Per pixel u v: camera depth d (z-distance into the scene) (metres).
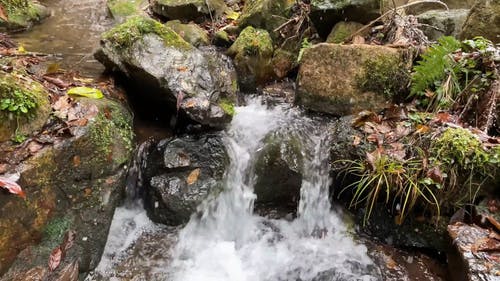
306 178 1.76
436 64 1.72
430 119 1.68
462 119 1.69
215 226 1.71
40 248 1.29
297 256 1.62
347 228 1.70
